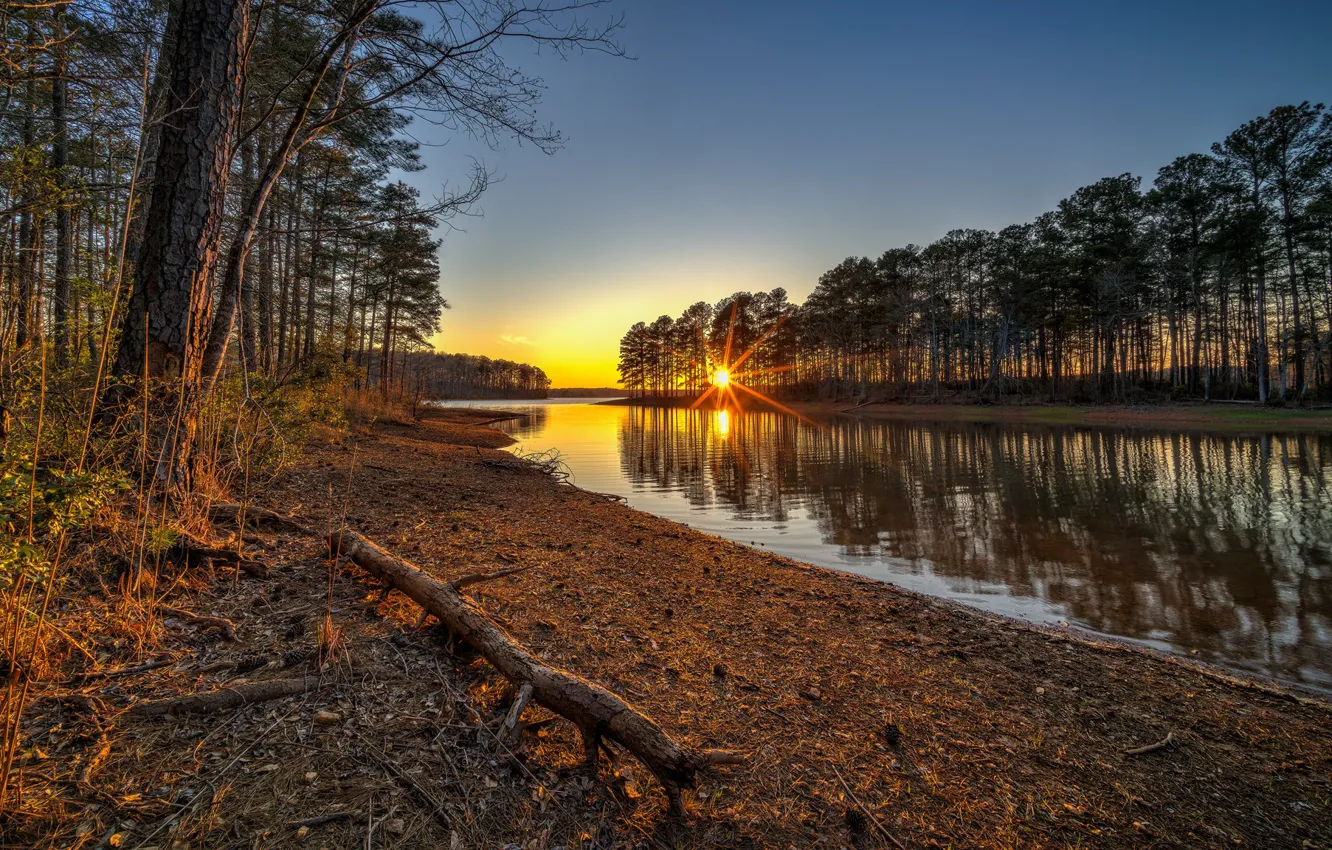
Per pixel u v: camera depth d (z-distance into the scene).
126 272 3.41
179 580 2.92
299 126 4.88
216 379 4.28
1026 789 2.43
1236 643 4.69
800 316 63.09
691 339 81.19
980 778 2.47
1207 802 2.44
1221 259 32.44
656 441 26.14
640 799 2.05
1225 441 21.25
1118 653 4.20
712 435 29.56
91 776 1.69
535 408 73.62
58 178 3.46
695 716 2.72
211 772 1.80
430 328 36.41
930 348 53.12
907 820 2.15
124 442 3.11
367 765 1.95
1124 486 12.61
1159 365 42.44
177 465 3.53
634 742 2.04
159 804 1.64
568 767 2.16
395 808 1.78
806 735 2.68
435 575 4.04
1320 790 2.55
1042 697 3.35
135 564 2.86
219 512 4.06
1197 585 6.19
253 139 13.14
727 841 1.92
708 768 2.30
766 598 4.94
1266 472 14.07
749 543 8.21
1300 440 20.98
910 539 8.44
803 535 8.73
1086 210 38.69
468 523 6.18
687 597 4.69
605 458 19.61
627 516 8.75
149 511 2.83
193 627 2.66
